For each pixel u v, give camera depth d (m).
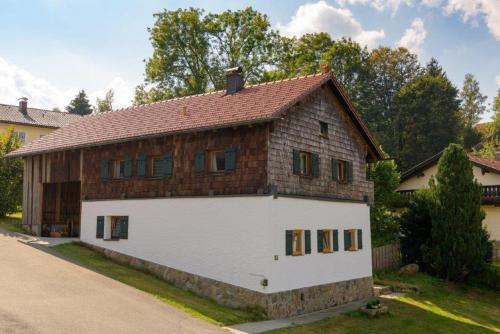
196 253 19.91
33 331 11.94
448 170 27.81
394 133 60.47
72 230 28.48
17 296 14.87
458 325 20.42
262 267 17.97
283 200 18.91
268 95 21.03
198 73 46.25
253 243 18.33
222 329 15.02
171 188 21.17
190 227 20.25
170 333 13.37
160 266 21.03
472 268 27.27
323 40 50.12
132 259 22.12
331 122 22.98
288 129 19.81
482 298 25.88
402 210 34.38
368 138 25.11
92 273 19.25
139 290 17.88
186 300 17.95
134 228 22.31
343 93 22.97
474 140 71.44
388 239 30.84
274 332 15.66
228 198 19.23
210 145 20.16
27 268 18.61
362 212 24.75
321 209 21.41
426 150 57.66
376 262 27.95
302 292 19.62
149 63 46.78
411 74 69.50
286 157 19.50
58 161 26.58
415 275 28.08
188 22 44.59
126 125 24.67
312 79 21.55
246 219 18.64
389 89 69.31
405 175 39.56
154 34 45.91
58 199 28.83
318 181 21.44
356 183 24.53
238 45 45.72
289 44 48.19
